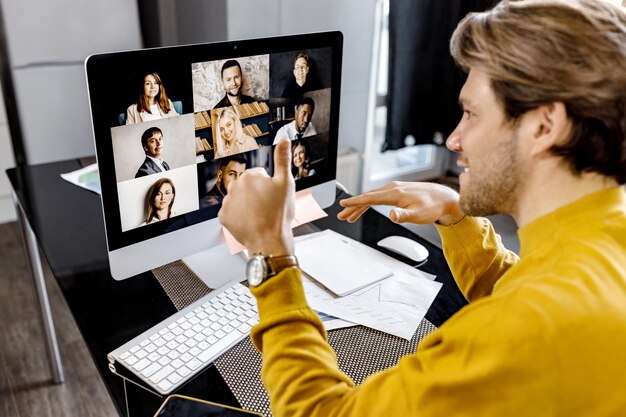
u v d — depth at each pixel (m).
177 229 1.00
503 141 0.55
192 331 0.92
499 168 0.56
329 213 1.37
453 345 0.50
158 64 0.87
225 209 0.66
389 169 3.46
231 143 1.01
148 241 0.97
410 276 1.11
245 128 1.02
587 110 0.50
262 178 0.66
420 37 2.74
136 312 0.99
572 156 0.53
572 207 0.55
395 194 0.90
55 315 2.11
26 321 2.07
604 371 0.46
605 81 0.49
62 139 2.55
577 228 0.54
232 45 0.95
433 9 2.70
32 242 1.56
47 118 2.48
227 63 0.95
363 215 1.37
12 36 2.29
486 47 0.53
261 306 0.62
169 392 0.81
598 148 0.52
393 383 0.52
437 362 0.50
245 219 0.64
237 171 1.04
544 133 0.53
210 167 1.00
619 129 0.51
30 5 2.28
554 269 0.51
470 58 0.55
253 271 0.62
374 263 1.13
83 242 1.20
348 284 1.05
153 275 1.10
